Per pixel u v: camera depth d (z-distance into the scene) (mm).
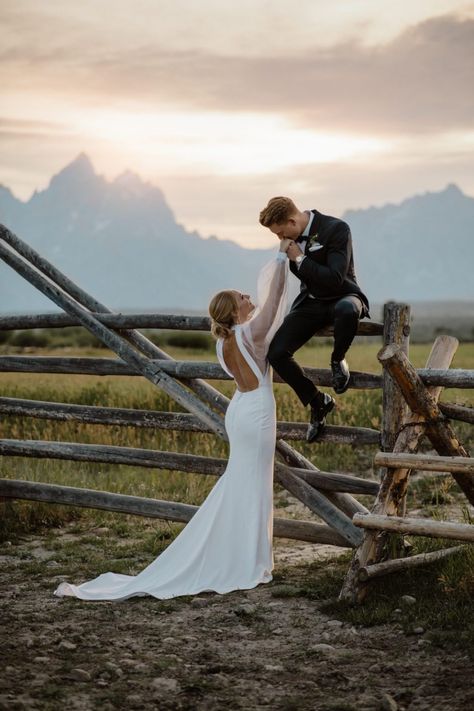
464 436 12789
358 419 12664
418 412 5973
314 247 5898
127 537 8141
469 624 4980
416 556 5855
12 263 7574
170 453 7375
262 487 6324
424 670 4418
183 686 4277
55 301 7453
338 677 4387
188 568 6234
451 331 120062
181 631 5273
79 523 8695
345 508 6734
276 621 5434
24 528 8359
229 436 6422
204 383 7086
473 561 5777
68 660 4672
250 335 6223
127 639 5094
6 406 8008
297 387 6152
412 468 5676
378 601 5594
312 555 7254
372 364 22875
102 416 7574
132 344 7438
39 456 7934
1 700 3953
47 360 7602
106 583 6359
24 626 5328
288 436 6734
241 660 4707
